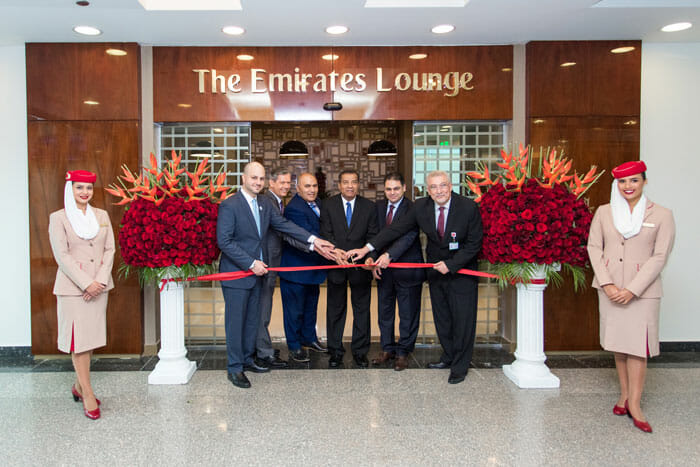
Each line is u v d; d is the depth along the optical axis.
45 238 4.79
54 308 4.82
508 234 3.71
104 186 4.80
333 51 5.00
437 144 5.21
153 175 4.06
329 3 3.90
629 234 3.19
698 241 5.09
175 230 3.78
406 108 5.03
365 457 2.83
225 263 3.98
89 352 3.44
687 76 5.06
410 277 4.28
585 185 4.91
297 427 3.21
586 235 3.73
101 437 3.09
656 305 3.18
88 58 4.77
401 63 5.00
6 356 4.93
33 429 3.21
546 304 4.96
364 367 4.41
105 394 3.81
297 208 4.48
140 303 4.84
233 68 4.95
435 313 4.26
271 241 4.49
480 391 3.84
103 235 3.45
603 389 3.91
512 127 5.05
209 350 5.11
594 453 2.88
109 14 4.05
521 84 5.00
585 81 4.91
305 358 4.63
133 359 4.80
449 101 5.03
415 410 3.48
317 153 9.96
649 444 2.99
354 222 4.31
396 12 4.11
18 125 4.89
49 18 4.13
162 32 4.52
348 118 5.02
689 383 4.08
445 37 4.78
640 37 4.83
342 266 4.12
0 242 4.91
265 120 4.99
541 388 3.92
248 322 4.16
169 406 3.56
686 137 5.07
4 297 4.92
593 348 4.97
